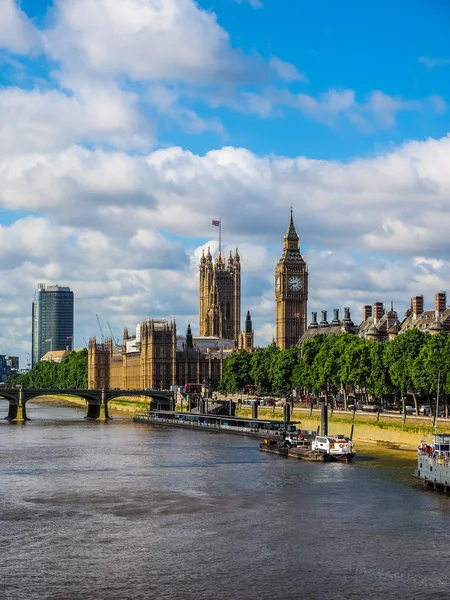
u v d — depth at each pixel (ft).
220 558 394.32
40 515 476.95
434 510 479.00
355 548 407.64
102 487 561.02
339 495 523.29
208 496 527.40
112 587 359.46
